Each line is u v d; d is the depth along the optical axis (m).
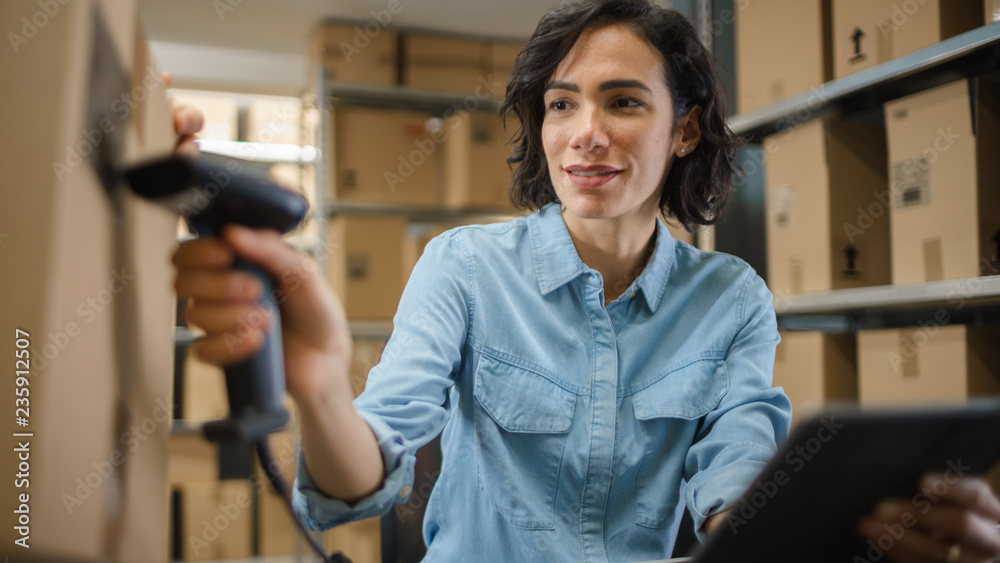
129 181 0.36
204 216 0.38
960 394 1.47
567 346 0.93
